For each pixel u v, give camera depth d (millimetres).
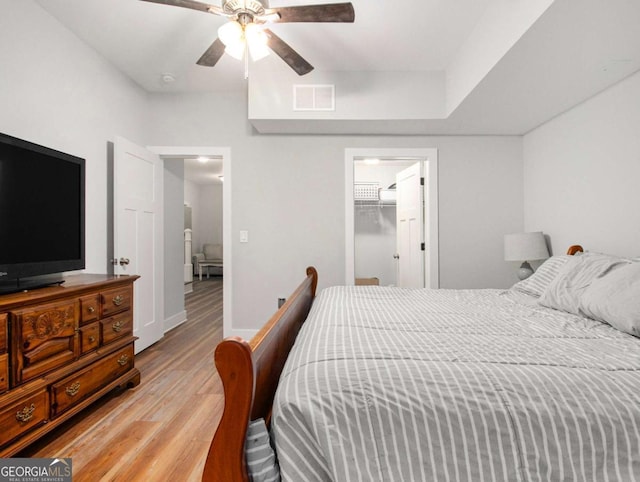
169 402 2148
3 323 1462
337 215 3486
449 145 3471
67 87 2398
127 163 2885
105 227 2816
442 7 2168
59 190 2086
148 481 1445
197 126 3475
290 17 1794
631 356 996
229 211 3494
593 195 2477
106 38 2525
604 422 764
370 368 891
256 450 787
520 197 3451
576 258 1912
